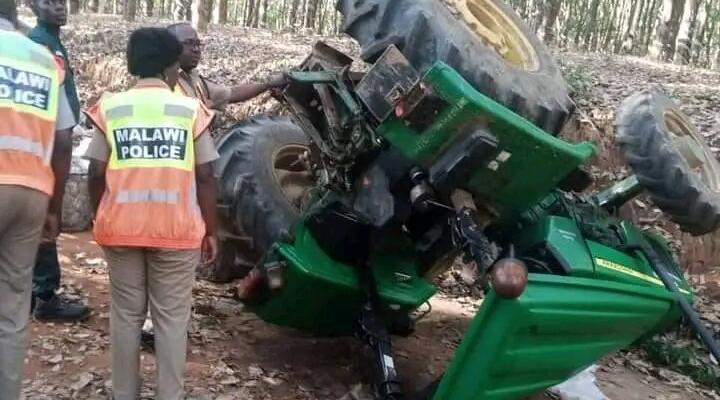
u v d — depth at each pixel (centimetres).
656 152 482
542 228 464
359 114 477
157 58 413
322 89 509
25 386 452
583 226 488
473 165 418
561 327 414
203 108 421
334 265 505
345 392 508
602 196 551
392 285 511
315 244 505
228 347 546
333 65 538
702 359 669
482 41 464
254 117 650
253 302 522
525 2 2838
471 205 436
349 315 525
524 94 443
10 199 372
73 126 411
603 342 449
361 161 497
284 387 503
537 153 424
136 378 425
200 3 2195
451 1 488
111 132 402
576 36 3528
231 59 1417
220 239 612
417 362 576
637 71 1656
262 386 498
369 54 461
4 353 387
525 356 408
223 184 595
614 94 1159
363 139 477
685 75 1658
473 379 400
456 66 433
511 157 426
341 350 571
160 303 416
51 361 482
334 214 499
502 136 416
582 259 452
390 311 510
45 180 386
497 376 405
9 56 377
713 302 782
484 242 418
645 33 3991
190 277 419
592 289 430
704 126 1034
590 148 457
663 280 480
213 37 1989
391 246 513
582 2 3794
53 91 391
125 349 417
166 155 403
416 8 443
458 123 412
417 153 429
